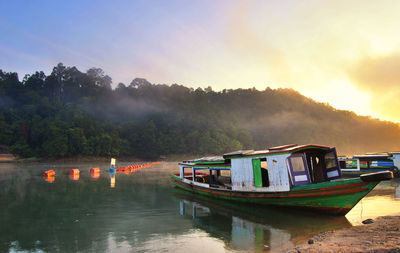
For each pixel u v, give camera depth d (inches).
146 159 5162.4
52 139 4217.5
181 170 1087.6
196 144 5664.4
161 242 461.7
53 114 5231.3
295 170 641.6
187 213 682.8
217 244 443.2
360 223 530.9
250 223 568.4
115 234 512.4
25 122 4628.4
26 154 4160.9
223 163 832.3
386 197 824.3
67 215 673.6
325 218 580.7
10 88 5876.0
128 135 5329.7
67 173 1989.4
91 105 5935.0
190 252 409.7
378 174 506.3
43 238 493.7
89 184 1316.4
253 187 708.0
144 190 1108.5
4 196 962.1
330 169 689.0
